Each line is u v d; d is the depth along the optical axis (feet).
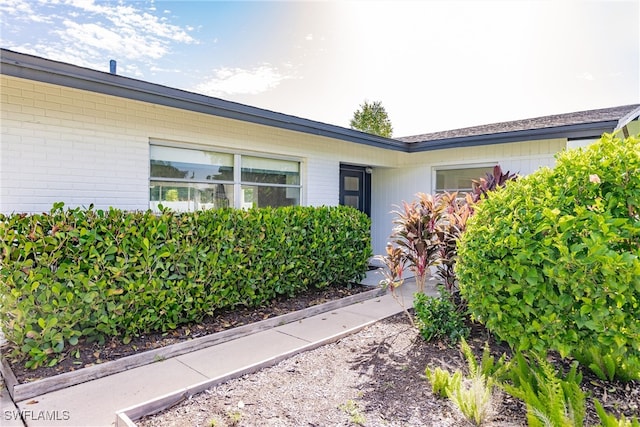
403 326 13.91
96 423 7.92
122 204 15.66
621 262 6.68
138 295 12.24
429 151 27.71
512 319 8.34
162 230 13.00
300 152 22.95
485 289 8.83
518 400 7.99
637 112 21.33
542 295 7.80
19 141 13.25
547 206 8.14
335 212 20.25
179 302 13.28
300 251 18.07
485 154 25.14
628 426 6.09
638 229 7.01
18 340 10.25
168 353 11.59
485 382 8.29
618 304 6.82
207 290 14.39
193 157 18.25
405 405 8.09
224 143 19.12
